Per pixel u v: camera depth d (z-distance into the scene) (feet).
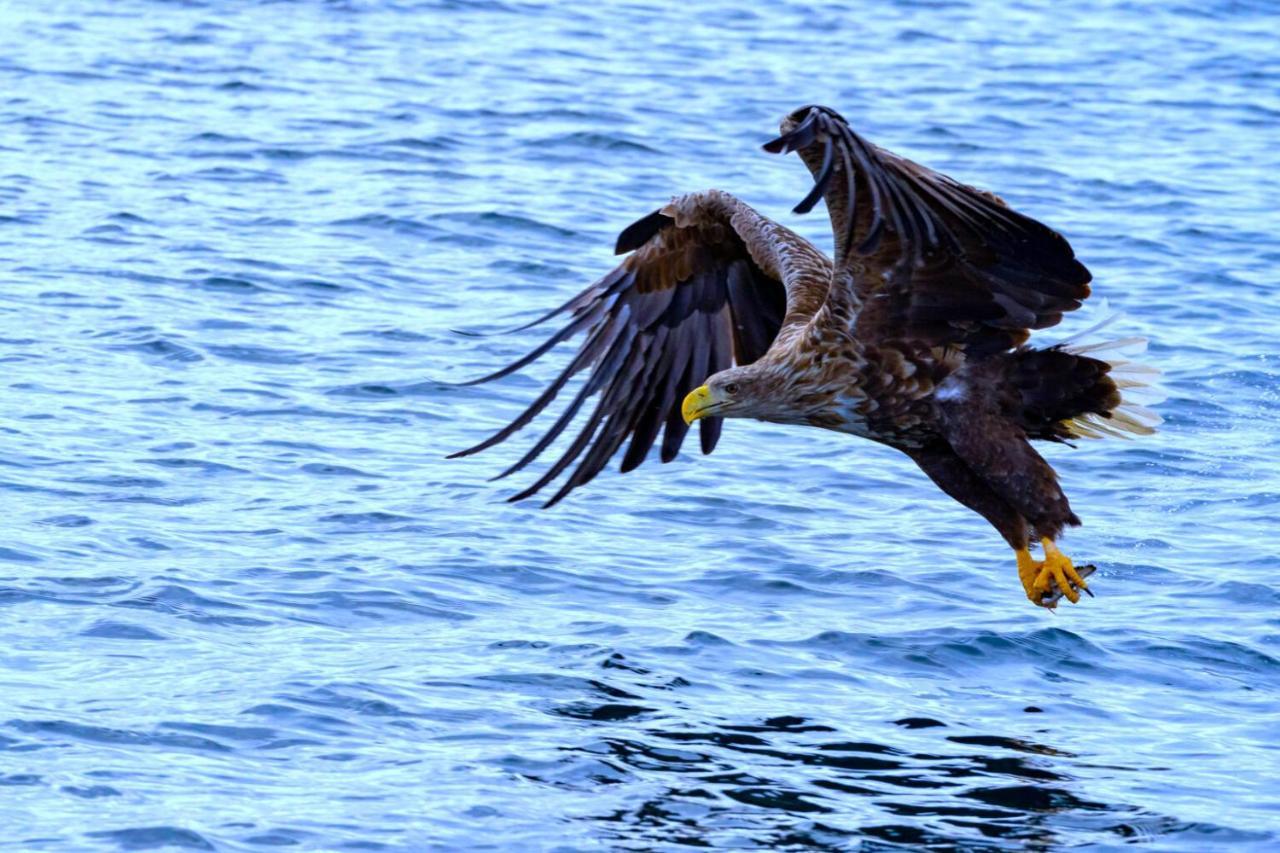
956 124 101.30
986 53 121.70
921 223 31.42
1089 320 68.08
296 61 109.29
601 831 31.27
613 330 39.42
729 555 45.60
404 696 36.32
